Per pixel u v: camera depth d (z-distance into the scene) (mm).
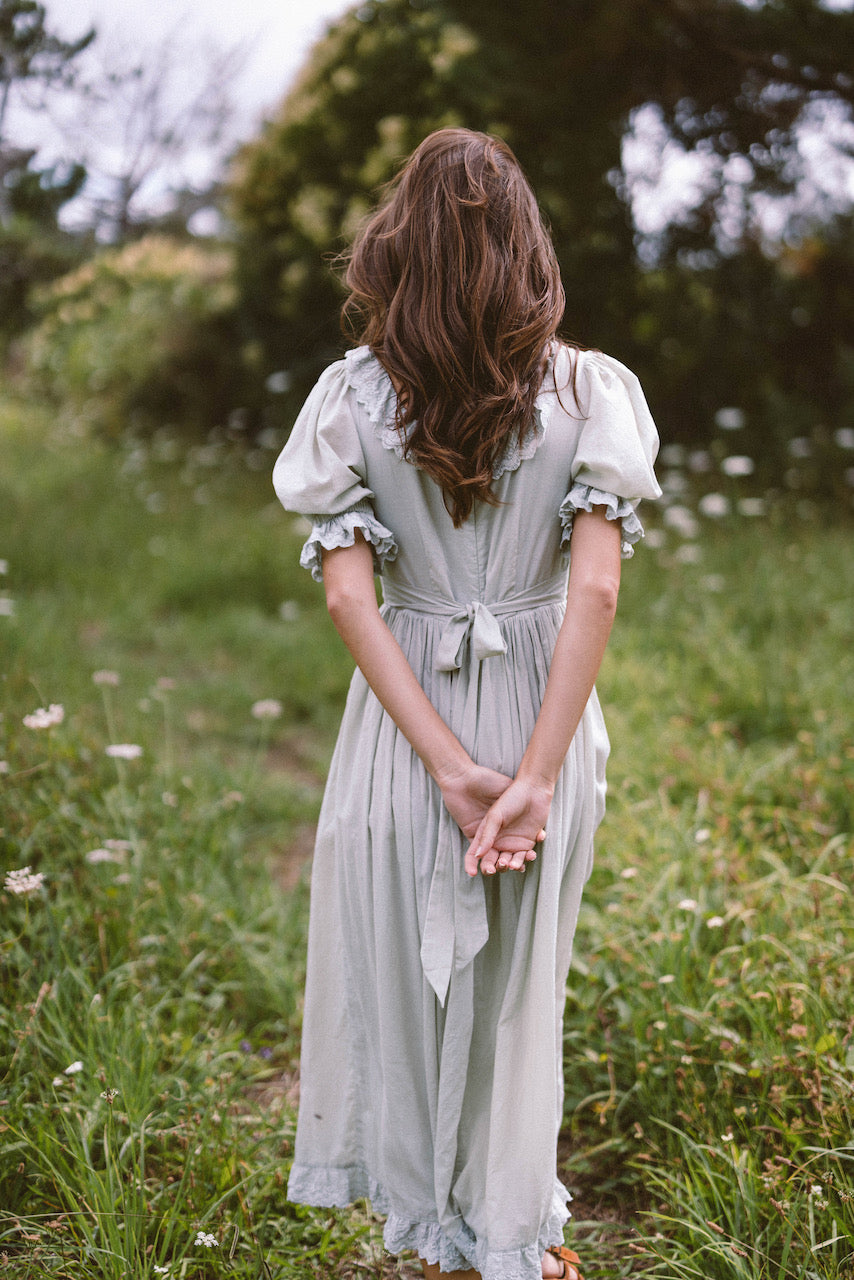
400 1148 1546
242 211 9492
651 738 3496
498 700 1516
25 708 3207
